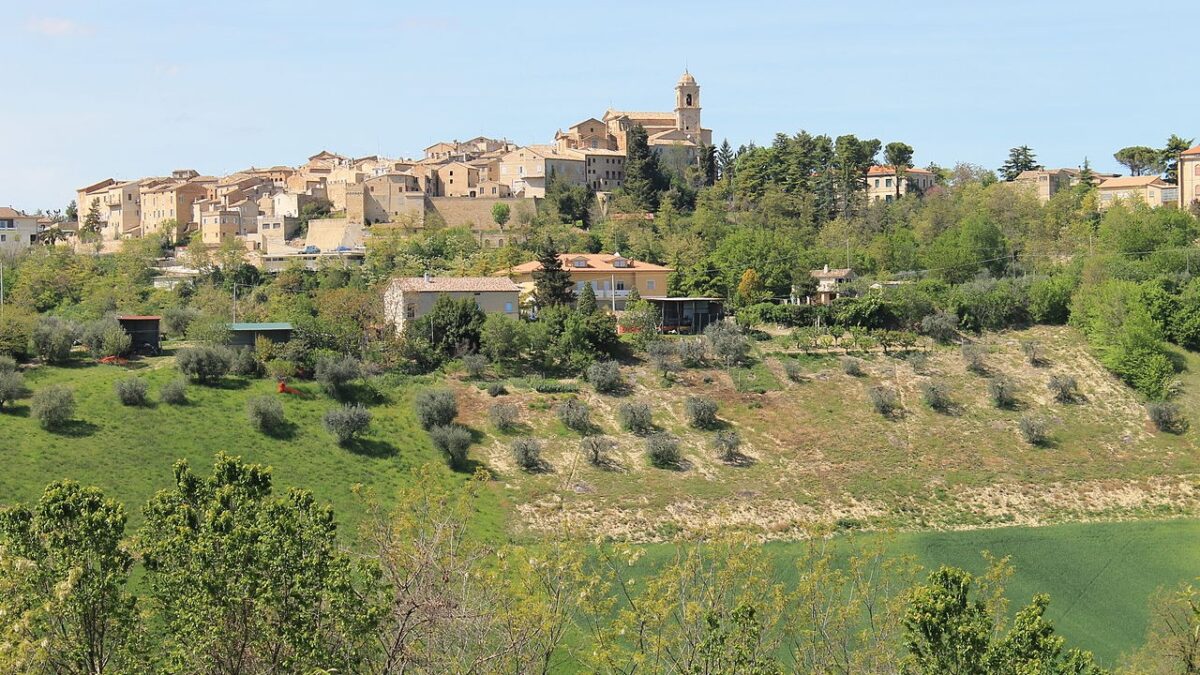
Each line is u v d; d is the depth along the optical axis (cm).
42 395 9969
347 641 5022
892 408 12431
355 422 10656
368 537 5900
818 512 10362
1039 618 5194
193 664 4838
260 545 4969
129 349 12619
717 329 14175
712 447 11450
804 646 5738
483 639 5256
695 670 5159
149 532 5303
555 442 11350
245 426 10588
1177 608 7144
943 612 5116
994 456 11600
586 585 5856
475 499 9988
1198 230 19262
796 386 12900
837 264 19562
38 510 5053
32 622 4606
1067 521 10481
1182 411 12494
